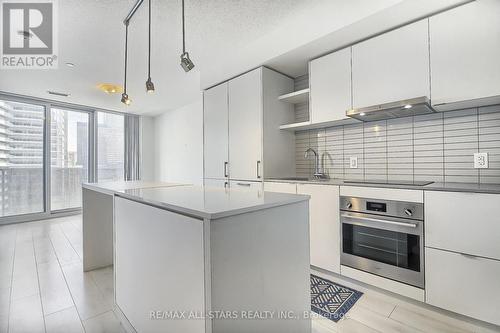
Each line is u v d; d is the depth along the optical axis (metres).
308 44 2.22
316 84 2.46
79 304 1.82
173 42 2.56
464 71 1.65
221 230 0.90
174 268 1.06
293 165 3.04
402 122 2.24
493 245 1.40
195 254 0.94
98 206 2.48
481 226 1.43
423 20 1.81
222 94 3.20
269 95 2.78
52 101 4.57
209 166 3.39
